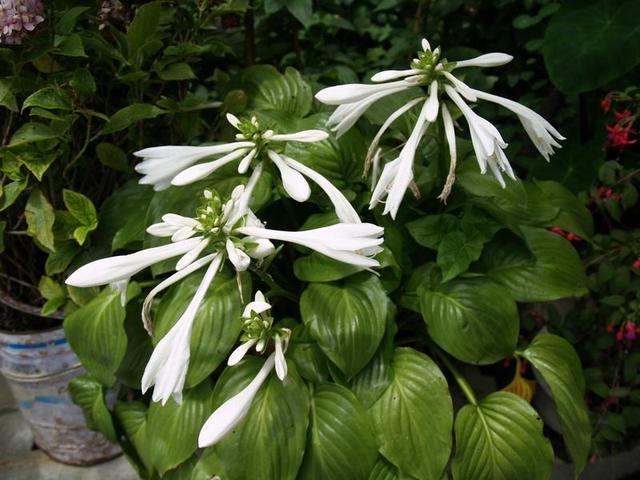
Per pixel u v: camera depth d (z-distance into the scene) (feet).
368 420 1.90
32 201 2.29
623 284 2.48
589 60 2.83
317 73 3.57
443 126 2.02
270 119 2.42
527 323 2.93
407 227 2.15
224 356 1.94
